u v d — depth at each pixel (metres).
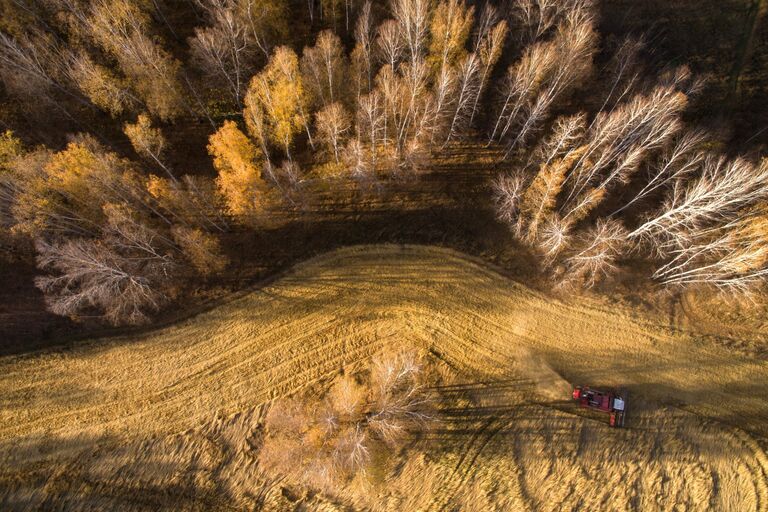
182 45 44.28
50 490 38.50
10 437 39.41
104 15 35.53
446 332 41.91
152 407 40.41
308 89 38.31
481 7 44.38
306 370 41.16
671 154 40.72
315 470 38.88
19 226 35.09
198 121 43.69
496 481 39.34
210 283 42.19
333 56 38.41
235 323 41.81
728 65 46.38
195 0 43.53
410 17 37.22
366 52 38.41
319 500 39.34
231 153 34.53
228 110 43.47
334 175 42.88
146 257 38.66
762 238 33.47
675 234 36.50
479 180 44.34
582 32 37.34
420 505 39.06
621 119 35.81
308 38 44.75
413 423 39.91
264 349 41.47
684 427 40.06
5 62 36.94
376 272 42.91
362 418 40.34
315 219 43.47
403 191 44.16
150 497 38.75
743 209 35.41
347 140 42.34
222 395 40.72
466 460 39.72
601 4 47.78
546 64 37.88
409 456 39.78
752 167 34.12
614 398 39.25
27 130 42.00
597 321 42.09
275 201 40.25
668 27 47.41
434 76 40.97
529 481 39.28
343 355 41.47
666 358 41.41
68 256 34.31
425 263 43.03
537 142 44.62
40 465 39.00
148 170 42.53
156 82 37.34
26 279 41.47
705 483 38.88
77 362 40.78
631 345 41.69
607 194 43.28
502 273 42.84
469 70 37.06
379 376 39.88
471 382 40.91
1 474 38.69
